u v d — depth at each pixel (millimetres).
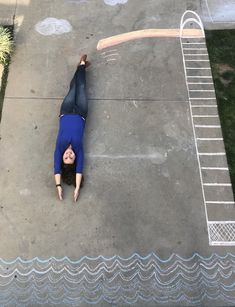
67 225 4938
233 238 4863
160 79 6004
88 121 5633
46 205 5062
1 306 4484
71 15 6605
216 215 5004
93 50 6262
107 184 5199
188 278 4637
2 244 4820
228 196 5125
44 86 5934
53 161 5359
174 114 5715
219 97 5844
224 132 5570
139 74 6047
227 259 4738
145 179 5234
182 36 6402
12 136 5527
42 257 4742
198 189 5172
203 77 6012
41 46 6297
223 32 6441
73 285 4598
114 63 6141
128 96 5852
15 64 6117
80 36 6395
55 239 4852
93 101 5797
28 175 5266
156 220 4969
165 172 5285
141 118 5680
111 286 4590
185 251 4785
